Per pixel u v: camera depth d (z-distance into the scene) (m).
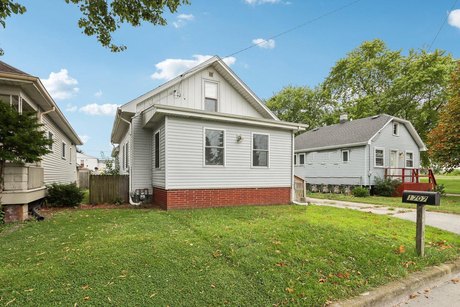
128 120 10.38
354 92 29.45
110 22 4.90
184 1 4.91
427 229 6.03
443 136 15.16
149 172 10.20
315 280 3.11
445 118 15.38
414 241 4.86
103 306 2.41
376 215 7.73
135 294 2.62
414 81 22.19
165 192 8.12
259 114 12.05
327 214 7.52
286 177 10.44
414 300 3.08
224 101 11.30
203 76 10.94
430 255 4.15
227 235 4.65
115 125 11.63
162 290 2.72
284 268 3.37
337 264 3.60
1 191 6.17
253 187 9.62
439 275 3.62
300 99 34.78
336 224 5.87
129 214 7.03
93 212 7.46
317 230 5.17
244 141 9.51
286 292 2.81
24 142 6.00
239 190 9.32
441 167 16.62
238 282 2.97
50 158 10.60
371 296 2.86
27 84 6.96
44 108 9.27
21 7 4.16
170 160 8.15
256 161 9.79
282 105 35.50
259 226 5.43
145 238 4.41
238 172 9.34
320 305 2.64
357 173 17.62
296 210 8.18
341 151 18.91
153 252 3.71
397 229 5.79
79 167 24.34
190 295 2.66
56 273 2.99
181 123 8.38
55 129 11.61
